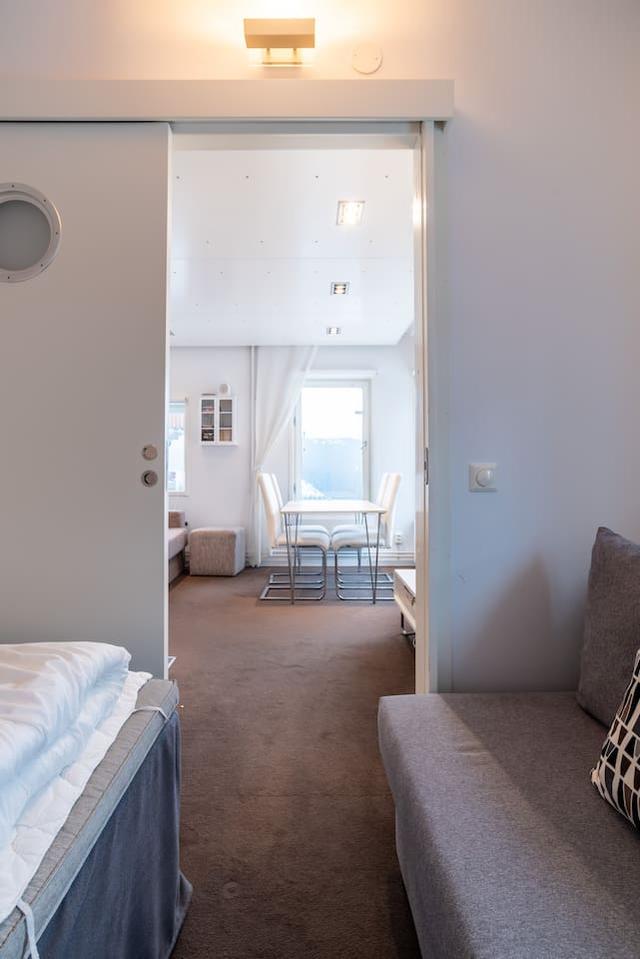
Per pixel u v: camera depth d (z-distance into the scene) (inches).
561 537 56.6
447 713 45.6
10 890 20.9
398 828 41.1
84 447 55.4
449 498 55.5
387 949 38.7
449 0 56.9
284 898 43.3
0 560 55.4
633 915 24.1
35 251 55.6
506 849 28.6
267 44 53.9
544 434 56.4
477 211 56.0
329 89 54.5
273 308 155.8
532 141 56.6
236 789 58.3
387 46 56.6
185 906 41.7
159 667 55.2
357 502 173.0
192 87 54.5
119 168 55.4
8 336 55.2
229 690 85.1
